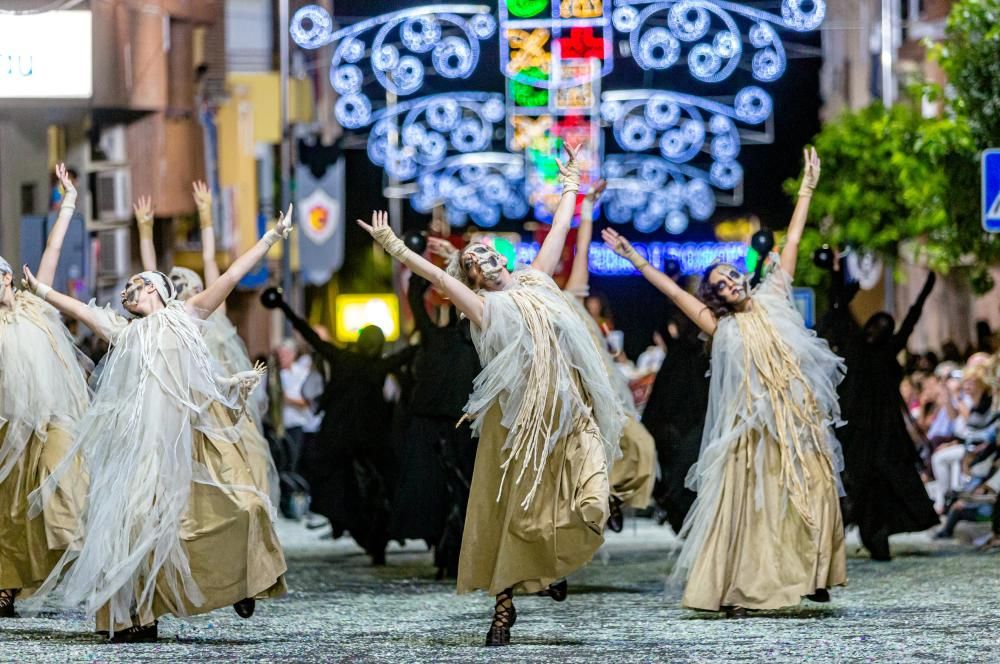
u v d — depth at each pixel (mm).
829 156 48844
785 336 17875
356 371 26031
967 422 29391
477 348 15828
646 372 37156
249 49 77938
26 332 18016
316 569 24812
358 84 27797
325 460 25766
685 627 16641
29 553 17891
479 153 54625
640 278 66500
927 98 32812
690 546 17719
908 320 24984
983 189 25422
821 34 65938
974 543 26891
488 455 15609
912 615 17250
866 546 24312
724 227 69812
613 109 39594
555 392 15391
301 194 53250
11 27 27094
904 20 59594
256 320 75938
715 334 18016
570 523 15281
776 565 17312
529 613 18250
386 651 14984
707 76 26859
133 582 15711
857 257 48906
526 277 16094
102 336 16875
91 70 27141
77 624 17297
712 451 17719
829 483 17609
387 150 41062
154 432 15836
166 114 58562
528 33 32531
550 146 43031
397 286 50594
